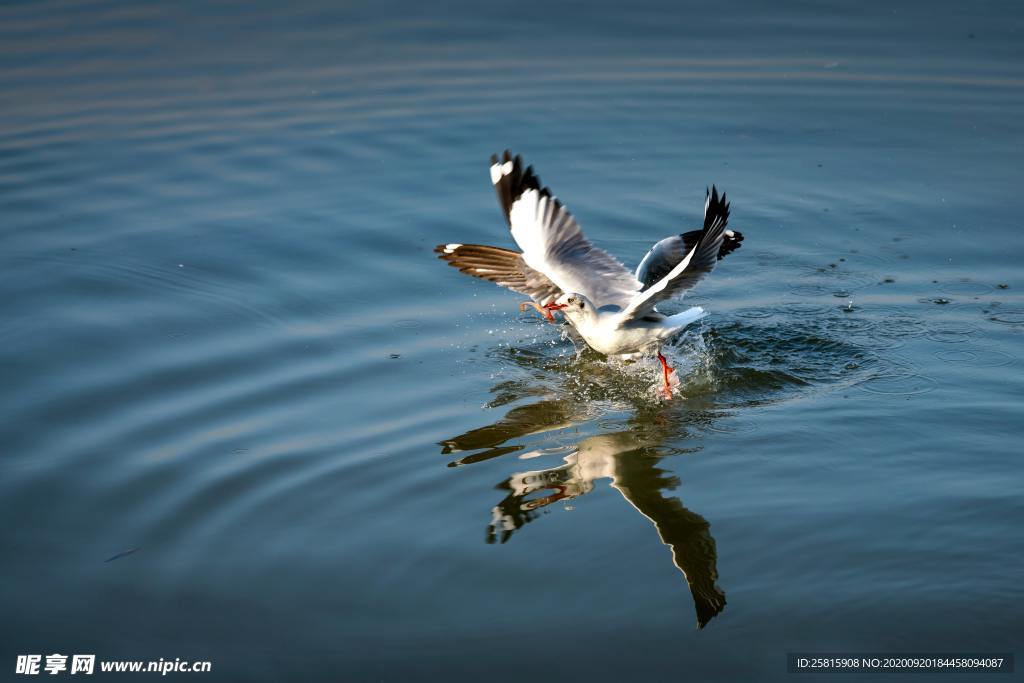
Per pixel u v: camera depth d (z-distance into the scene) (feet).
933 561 32.65
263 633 30.89
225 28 86.38
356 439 41.45
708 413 43.37
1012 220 59.67
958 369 45.42
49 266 56.08
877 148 68.28
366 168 66.95
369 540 35.06
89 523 36.24
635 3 90.22
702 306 53.01
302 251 57.98
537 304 45.39
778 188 64.18
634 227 59.67
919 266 55.67
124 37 84.43
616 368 48.01
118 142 70.03
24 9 88.69
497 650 29.84
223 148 69.36
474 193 64.08
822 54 80.74
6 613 31.91
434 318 52.21
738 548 33.73
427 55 82.02
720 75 78.18
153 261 56.75
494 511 36.45
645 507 36.37
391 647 30.14
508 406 44.39
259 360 47.73
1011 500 35.53
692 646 29.71
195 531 35.76
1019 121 70.59
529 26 86.74
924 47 81.30
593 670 28.99
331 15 88.94
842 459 38.83
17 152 68.44
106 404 43.93
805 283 54.65
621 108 73.82
